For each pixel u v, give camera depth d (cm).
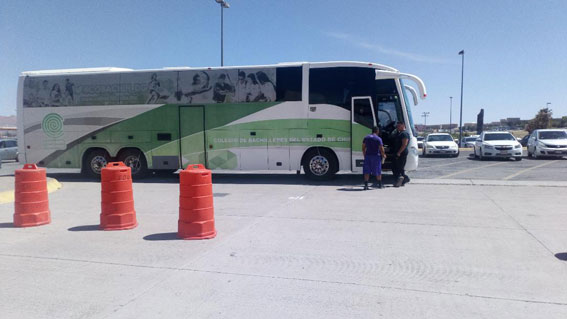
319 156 1249
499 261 496
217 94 1284
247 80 1268
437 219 730
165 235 630
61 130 1379
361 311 363
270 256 521
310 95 1234
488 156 2170
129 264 493
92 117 1358
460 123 4609
